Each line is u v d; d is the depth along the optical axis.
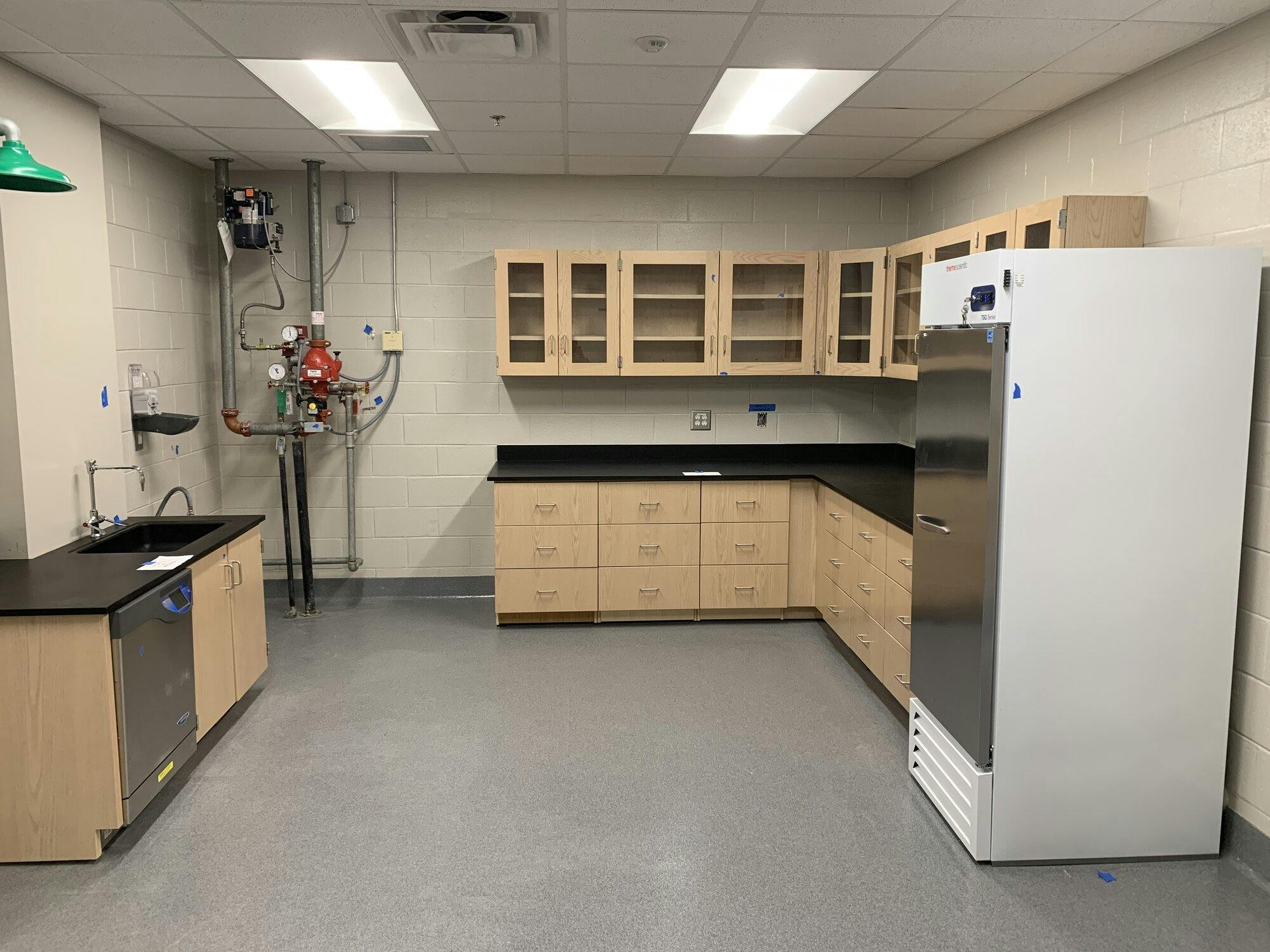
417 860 2.42
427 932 2.11
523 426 4.89
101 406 3.24
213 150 4.04
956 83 3.01
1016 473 2.27
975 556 2.38
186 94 3.13
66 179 2.17
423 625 4.49
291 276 4.65
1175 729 2.38
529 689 3.66
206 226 4.54
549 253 4.39
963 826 2.48
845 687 3.70
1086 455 2.28
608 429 4.92
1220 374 2.27
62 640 2.29
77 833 2.36
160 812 2.68
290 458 4.78
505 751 3.09
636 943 2.08
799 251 4.55
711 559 4.44
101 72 2.86
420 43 2.59
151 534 3.37
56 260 2.97
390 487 4.89
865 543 3.66
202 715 2.91
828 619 4.25
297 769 2.96
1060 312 2.23
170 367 4.10
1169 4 2.28
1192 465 2.30
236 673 3.25
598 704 3.51
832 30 2.50
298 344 4.46
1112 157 3.01
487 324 4.80
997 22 2.43
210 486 4.61
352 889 2.29
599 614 4.50
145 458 3.82
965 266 2.45
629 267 4.44
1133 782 2.40
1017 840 2.41
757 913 2.20
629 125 3.60
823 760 3.05
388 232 4.69
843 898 2.26
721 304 4.50
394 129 3.67
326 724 3.32
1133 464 2.29
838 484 4.07
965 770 2.47
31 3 2.29
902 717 3.40
